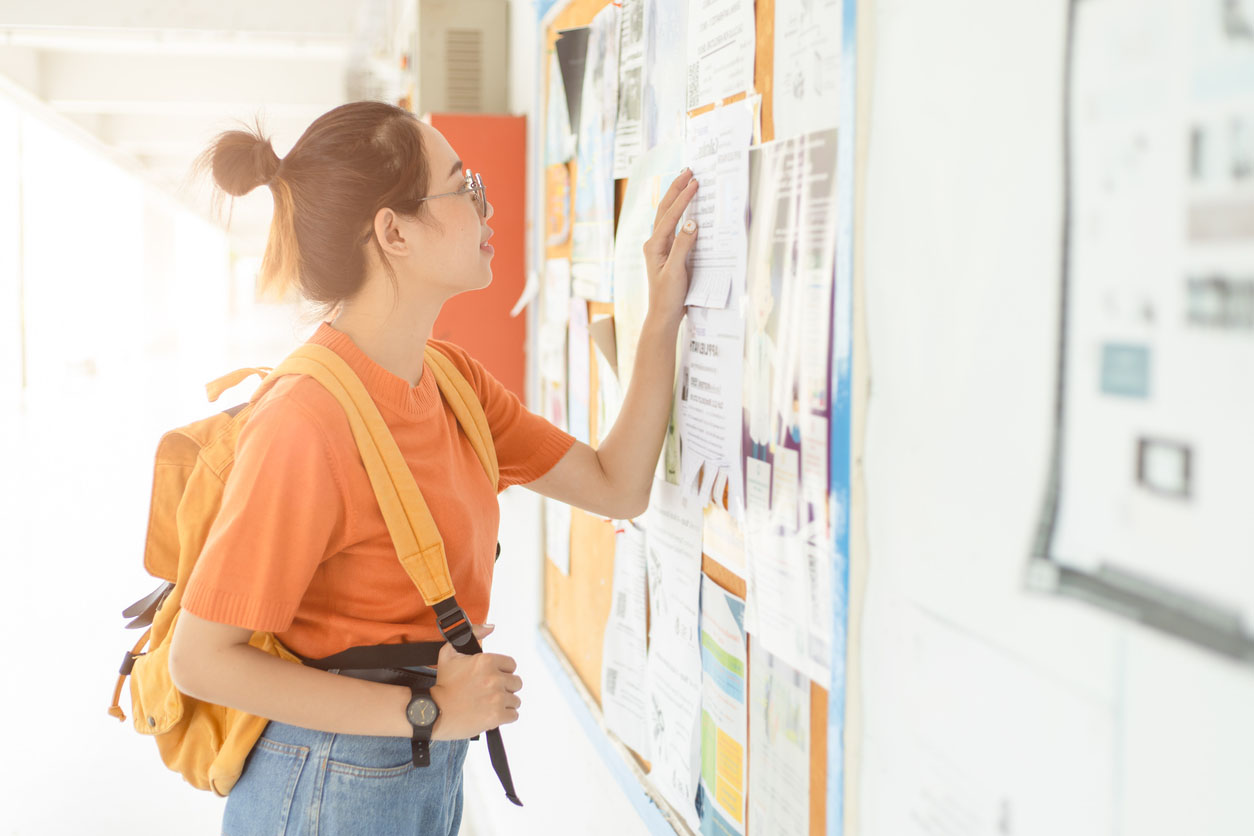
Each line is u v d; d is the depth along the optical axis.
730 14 1.01
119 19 4.45
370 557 1.05
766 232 0.94
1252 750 0.42
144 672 1.09
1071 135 0.51
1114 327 0.49
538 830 2.11
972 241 0.60
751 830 1.00
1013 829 0.58
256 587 0.95
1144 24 0.47
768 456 0.94
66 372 14.43
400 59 3.24
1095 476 0.51
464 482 1.16
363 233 1.09
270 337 23.14
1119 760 0.49
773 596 0.93
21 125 11.65
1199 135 0.44
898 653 0.70
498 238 2.29
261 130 1.14
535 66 2.00
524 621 2.27
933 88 0.64
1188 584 0.45
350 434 1.02
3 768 2.85
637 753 1.40
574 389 1.71
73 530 5.67
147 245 20.30
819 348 0.83
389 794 1.04
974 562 0.61
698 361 1.13
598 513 1.29
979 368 0.60
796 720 0.89
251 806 1.04
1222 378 0.43
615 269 1.42
